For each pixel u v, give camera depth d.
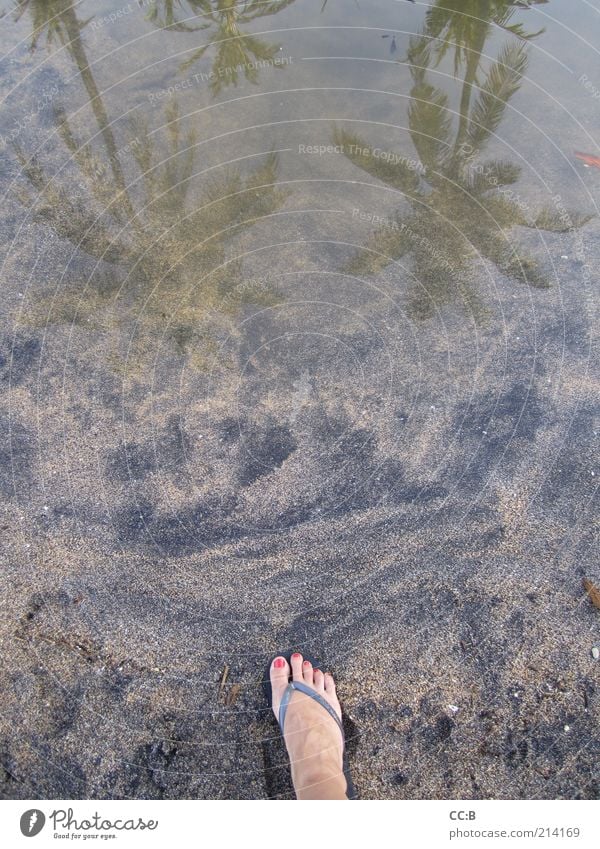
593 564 2.13
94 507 2.24
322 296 2.73
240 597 2.10
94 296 2.69
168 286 2.73
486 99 3.33
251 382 2.53
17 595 2.06
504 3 3.78
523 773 1.81
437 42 3.62
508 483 2.30
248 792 1.81
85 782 1.80
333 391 2.52
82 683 1.93
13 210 2.90
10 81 3.38
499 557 2.16
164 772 1.82
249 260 2.82
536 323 2.64
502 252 2.83
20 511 2.22
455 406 2.47
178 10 3.79
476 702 1.92
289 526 2.23
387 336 2.64
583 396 2.47
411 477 2.33
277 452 2.39
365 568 2.15
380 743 1.87
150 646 2.01
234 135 3.21
